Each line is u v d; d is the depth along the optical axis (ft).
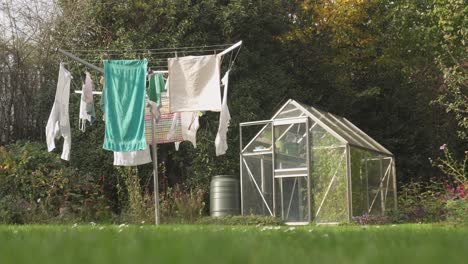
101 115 65.46
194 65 44.65
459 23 57.06
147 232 16.47
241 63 70.18
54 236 13.74
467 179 52.75
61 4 72.23
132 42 67.15
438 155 85.20
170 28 68.69
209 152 65.21
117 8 69.00
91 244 10.02
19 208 52.75
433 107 86.02
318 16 83.92
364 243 10.23
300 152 58.13
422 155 85.61
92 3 70.44
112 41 69.31
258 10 71.56
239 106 67.51
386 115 86.33
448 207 41.70
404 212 56.59
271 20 73.87
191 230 18.03
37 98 68.90
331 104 84.33
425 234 14.69
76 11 70.95
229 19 68.03
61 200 56.03
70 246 9.34
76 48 70.54
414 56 82.23
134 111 44.50
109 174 66.28
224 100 46.85
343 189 55.83
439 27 61.00
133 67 44.88
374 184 61.21
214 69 44.70
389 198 64.95
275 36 77.05
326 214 56.39
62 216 52.75
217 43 69.87
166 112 53.06
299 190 57.72
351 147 56.65
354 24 84.23
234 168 65.87
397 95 86.58
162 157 68.23
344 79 84.69
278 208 58.39
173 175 69.51
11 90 69.21
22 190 56.54
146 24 68.64
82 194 59.26
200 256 6.83
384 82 86.79
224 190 59.26
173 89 44.75
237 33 71.67
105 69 44.86
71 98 68.18
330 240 11.73
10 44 69.31
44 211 53.16
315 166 57.26
